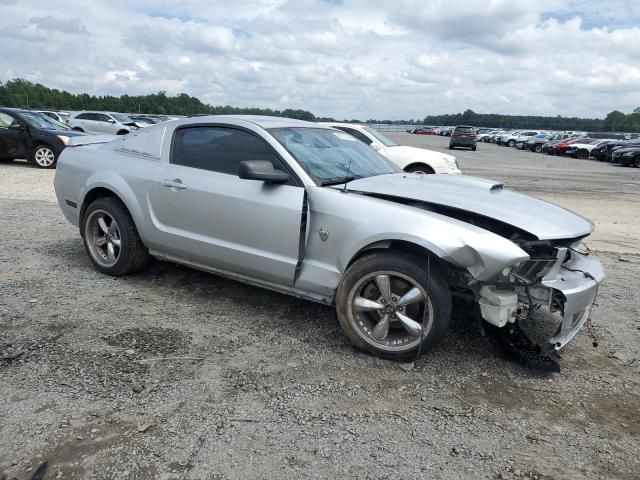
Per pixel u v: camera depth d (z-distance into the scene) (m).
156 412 2.83
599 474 2.51
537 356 3.51
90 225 5.03
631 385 3.37
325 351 3.64
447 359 3.61
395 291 3.49
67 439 2.57
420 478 2.42
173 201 4.39
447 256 3.22
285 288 3.97
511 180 16.64
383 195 3.72
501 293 3.35
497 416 2.95
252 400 2.99
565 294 3.29
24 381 3.07
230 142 4.24
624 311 4.65
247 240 4.01
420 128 90.38
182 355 3.48
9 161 15.35
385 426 2.81
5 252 5.62
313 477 2.39
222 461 2.47
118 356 3.43
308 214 3.75
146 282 4.88
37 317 3.97
